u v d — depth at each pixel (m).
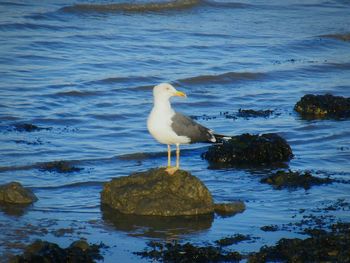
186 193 14.38
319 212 14.43
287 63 28.80
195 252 12.26
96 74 25.61
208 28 33.09
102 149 18.59
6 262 11.88
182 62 27.78
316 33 33.62
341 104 22.66
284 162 17.89
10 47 27.80
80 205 14.71
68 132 19.88
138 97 23.73
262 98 24.23
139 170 17.19
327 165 17.67
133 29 31.73
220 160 17.91
